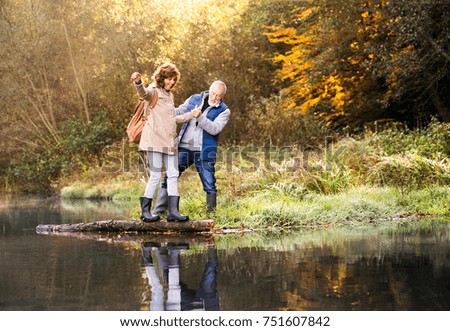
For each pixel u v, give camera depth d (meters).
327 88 24.05
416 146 16.45
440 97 22.41
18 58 30.86
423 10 18.75
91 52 30.86
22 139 32.16
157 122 8.95
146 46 29.45
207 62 28.47
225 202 10.53
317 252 6.70
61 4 30.73
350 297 4.50
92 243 8.17
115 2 29.53
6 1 31.89
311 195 11.39
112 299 4.67
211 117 9.63
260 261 6.20
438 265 5.71
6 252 7.37
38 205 18.33
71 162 29.25
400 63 19.59
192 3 28.41
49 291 4.97
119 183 23.45
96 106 32.25
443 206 11.41
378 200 11.46
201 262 6.28
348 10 21.38
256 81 29.61
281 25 26.50
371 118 24.23
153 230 9.41
